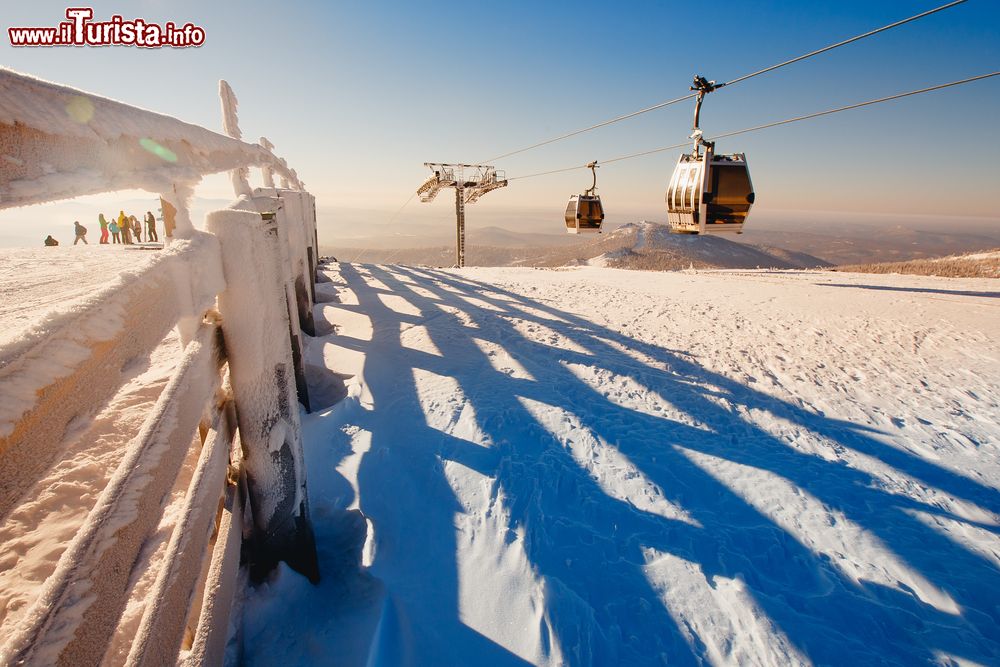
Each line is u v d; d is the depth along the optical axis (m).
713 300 9.94
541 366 5.11
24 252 6.52
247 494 1.77
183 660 1.07
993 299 10.23
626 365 5.29
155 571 1.32
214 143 1.44
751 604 2.19
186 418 1.02
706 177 7.31
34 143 0.51
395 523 2.59
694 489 3.07
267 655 1.65
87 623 0.60
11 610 1.14
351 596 1.98
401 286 10.22
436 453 3.29
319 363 4.88
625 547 2.53
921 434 3.99
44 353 0.46
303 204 5.86
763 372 5.31
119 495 0.72
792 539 2.66
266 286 1.51
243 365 1.46
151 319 0.83
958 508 3.01
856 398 4.68
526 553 2.43
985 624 2.15
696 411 4.21
